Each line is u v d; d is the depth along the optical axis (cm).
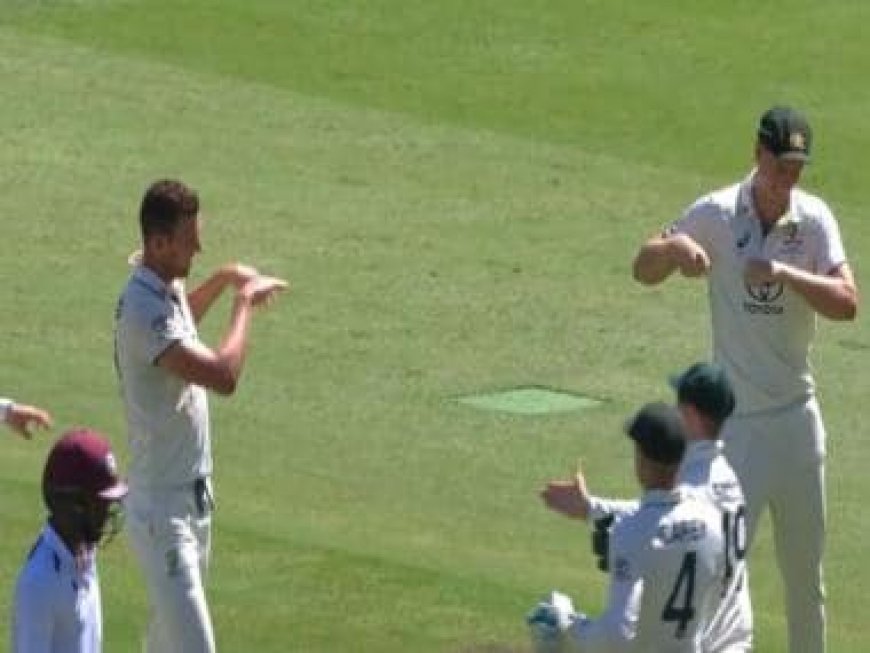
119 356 4272
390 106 9981
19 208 8656
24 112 9625
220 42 10494
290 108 9888
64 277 8062
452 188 9175
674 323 7988
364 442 6900
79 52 10312
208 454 4356
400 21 10756
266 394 7225
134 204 8756
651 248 4572
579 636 3756
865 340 8000
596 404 7281
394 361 7538
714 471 3909
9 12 10706
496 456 6838
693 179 9444
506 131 9812
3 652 4797
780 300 4594
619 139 9800
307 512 6225
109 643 4941
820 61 10556
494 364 7575
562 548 6100
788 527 4731
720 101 10150
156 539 4278
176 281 4262
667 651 3750
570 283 8294
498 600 5366
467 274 8319
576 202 9112
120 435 6750
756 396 4644
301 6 10856
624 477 6700
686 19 10900
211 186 8994
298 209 8831
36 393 7081
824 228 4644
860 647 5462
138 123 9600
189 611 4294
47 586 3478
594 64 10438
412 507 6375
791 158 4559
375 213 8850
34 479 6097
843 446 7088
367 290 8112
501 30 10706
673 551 3728
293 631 5088
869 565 6150
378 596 5331
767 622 5506
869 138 9844
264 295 4359
